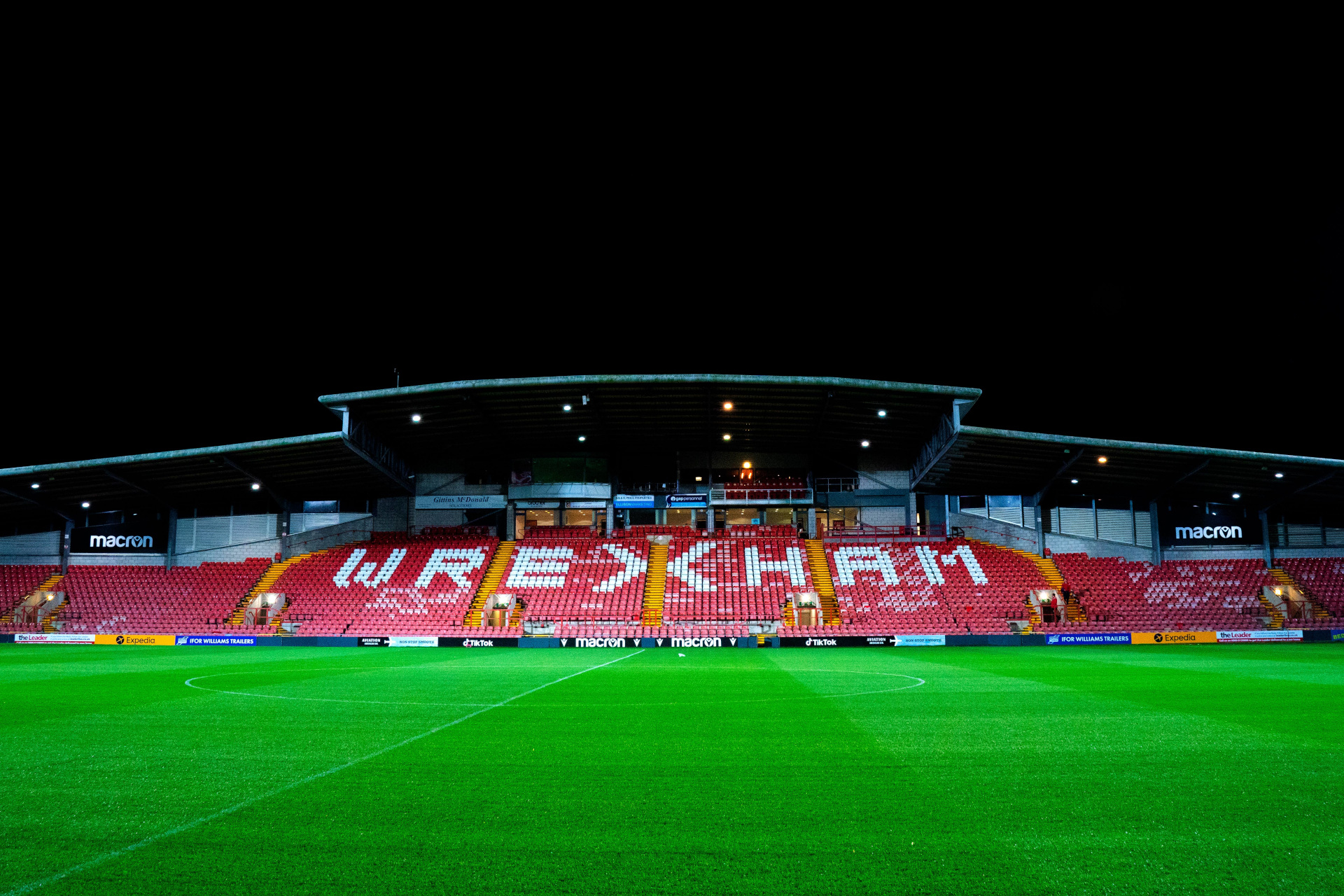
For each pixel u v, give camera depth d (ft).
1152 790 22.93
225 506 132.36
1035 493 124.36
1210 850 17.97
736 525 130.82
